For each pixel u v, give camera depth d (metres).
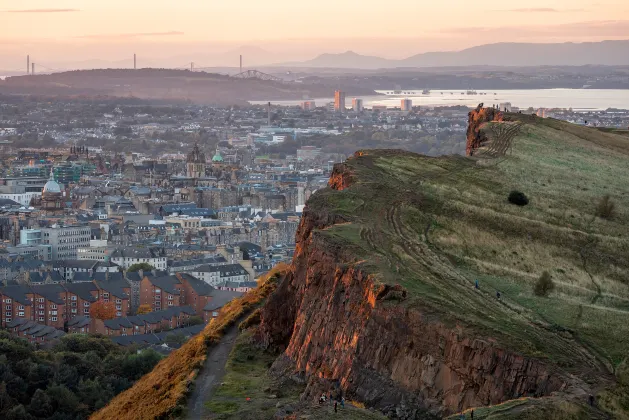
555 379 162.50
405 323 180.62
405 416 171.50
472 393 168.00
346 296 198.62
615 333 182.88
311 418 171.00
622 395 157.00
